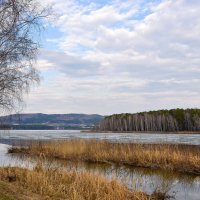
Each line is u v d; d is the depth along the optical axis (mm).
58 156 30125
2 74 13070
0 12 12414
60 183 14117
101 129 155375
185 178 19703
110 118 150625
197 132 116750
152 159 24781
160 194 14461
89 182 14227
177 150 27219
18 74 13516
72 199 12031
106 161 26703
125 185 14625
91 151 29719
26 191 12539
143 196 13312
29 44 13320
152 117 132000
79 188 13461
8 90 13297
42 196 12117
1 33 12617
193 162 22531
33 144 37969
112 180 14602
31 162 23109
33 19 13039
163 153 25109
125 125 138250
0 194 10938
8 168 17328
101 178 14859
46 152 32281
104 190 13461
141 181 17562
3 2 12438
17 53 13109
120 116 145875
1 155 32500
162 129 128500
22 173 16016
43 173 15992
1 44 12812
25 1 12797
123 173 21109
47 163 21281
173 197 14695
